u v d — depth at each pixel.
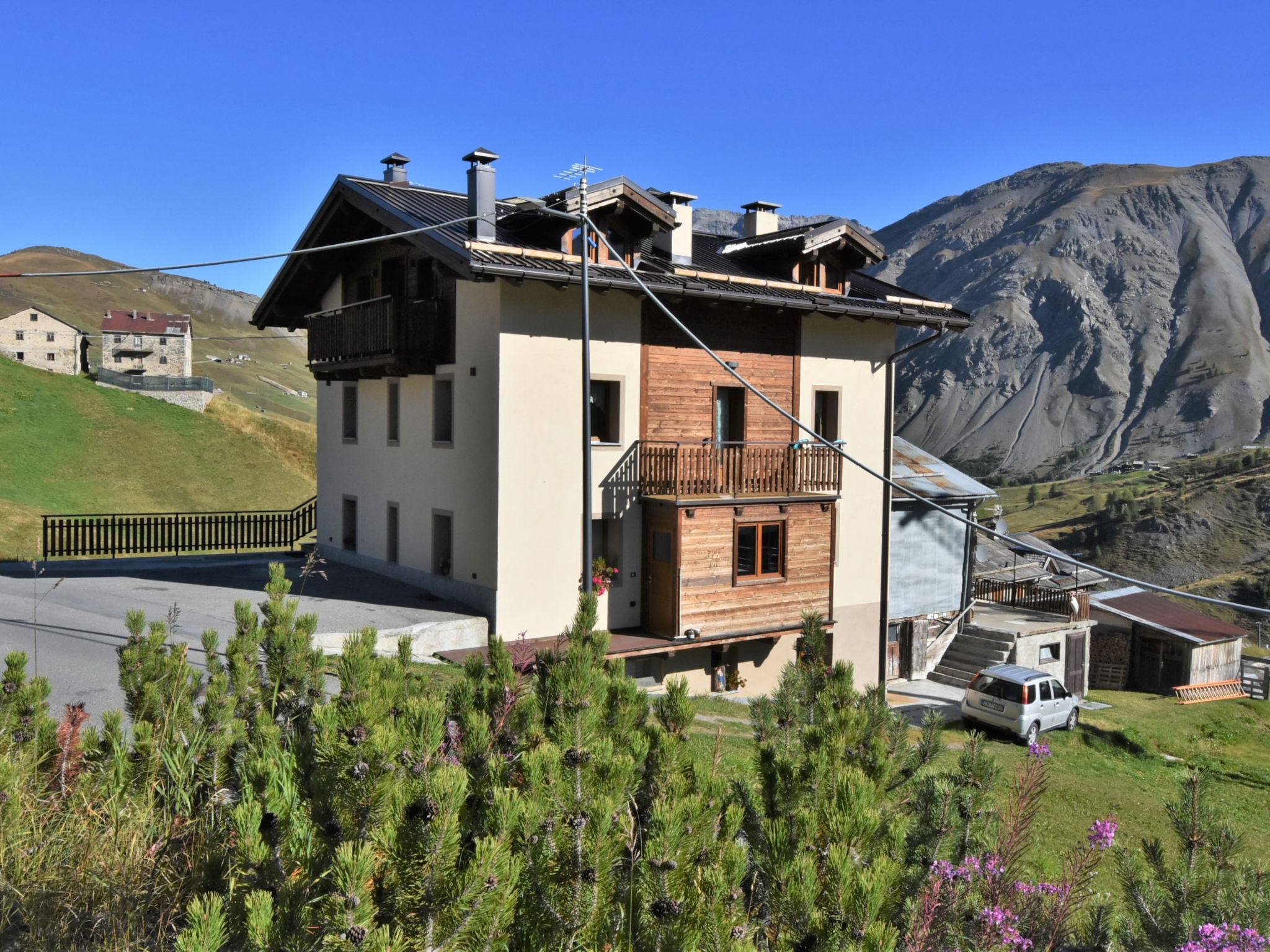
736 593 20.27
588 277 17.92
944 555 27.88
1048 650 29.48
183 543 28.45
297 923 3.70
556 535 19.17
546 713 5.94
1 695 6.73
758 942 4.29
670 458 19.64
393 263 22.53
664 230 20.88
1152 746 24.03
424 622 17.98
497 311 18.38
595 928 4.10
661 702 6.25
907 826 5.26
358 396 24.06
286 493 60.03
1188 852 6.08
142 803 5.84
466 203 22.06
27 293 194.62
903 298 23.91
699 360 20.80
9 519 36.28
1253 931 5.01
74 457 55.72
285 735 6.24
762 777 5.39
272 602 7.58
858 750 6.19
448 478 20.23
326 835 4.29
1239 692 34.12
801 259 22.73
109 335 117.12
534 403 18.78
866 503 23.88
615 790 4.85
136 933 4.80
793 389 22.19
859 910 3.94
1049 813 15.15
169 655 7.76
